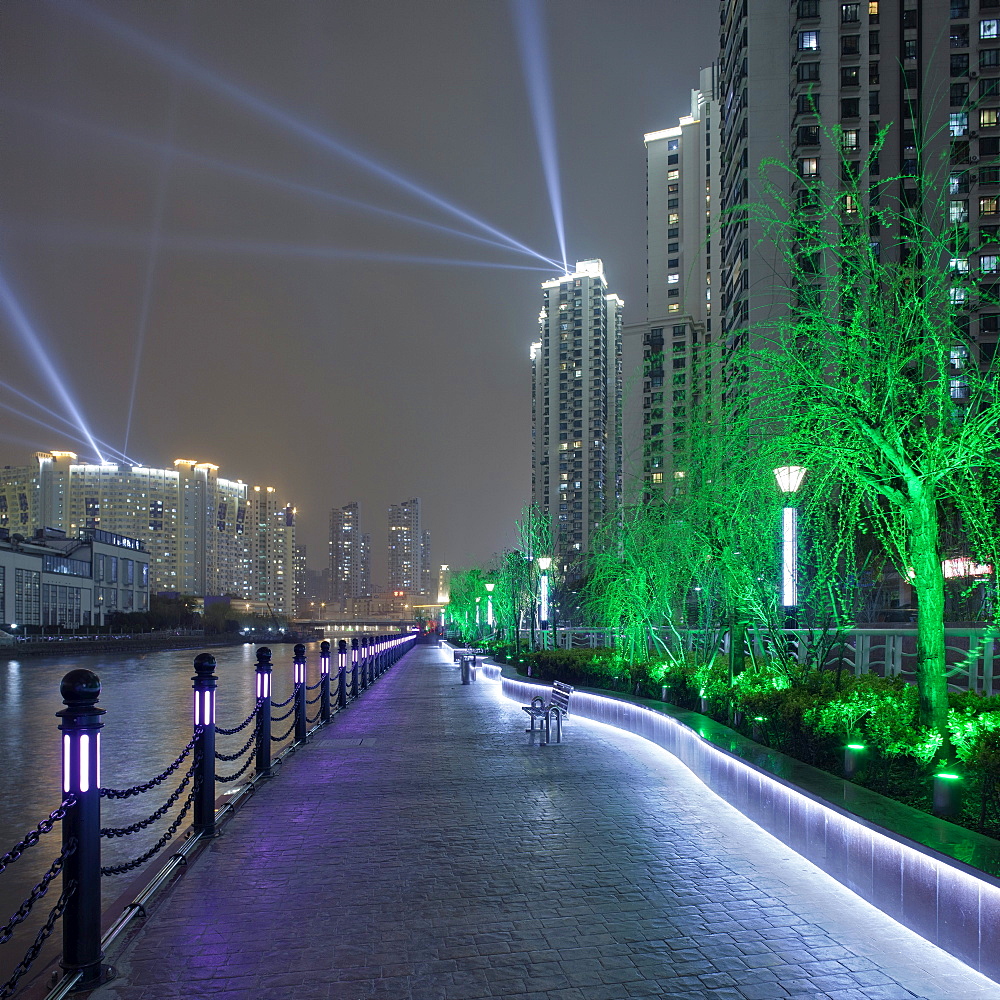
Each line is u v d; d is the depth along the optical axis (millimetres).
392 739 14961
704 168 85812
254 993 4562
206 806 7891
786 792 7316
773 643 12430
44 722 26141
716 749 9562
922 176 8414
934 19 53281
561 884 6367
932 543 7246
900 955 4949
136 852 9516
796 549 10836
